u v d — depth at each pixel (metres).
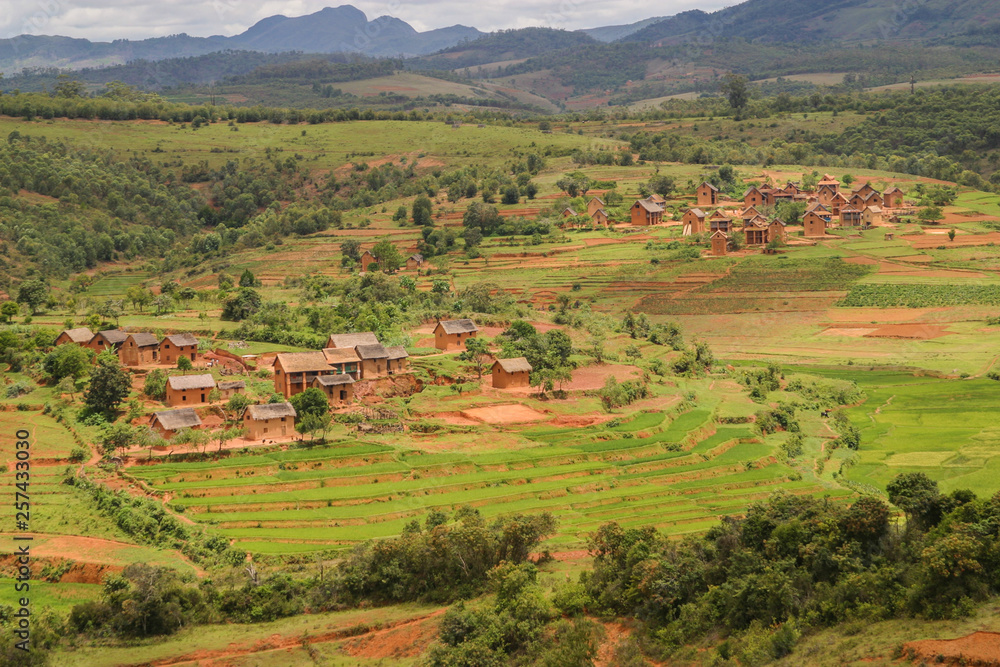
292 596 91.00
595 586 88.25
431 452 131.12
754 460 136.12
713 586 83.44
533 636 81.12
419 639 82.94
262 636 84.62
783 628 74.81
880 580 76.94
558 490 121.25
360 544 97.56
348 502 113.81
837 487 126.06
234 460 123.62
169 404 140.75
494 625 82.00
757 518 90.69
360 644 83.56
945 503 85.75
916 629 69.38
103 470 118.69
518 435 139.25
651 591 84.19
